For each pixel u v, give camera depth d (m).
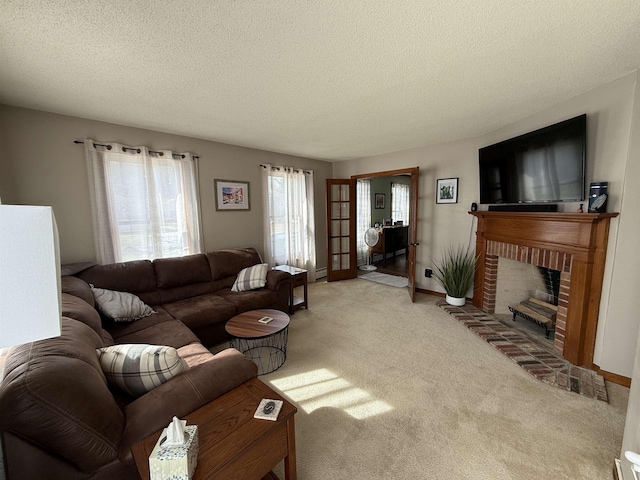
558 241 2.42
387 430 1.67
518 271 3.27
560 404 1.85
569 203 2.39
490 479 1.35
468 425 1.70
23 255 0.57
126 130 2.94
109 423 0.99
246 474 1.03
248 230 4.12
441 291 4.21
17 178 2.38
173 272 2.95
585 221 2.13
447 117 2.80
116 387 1.31
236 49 1.55
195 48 1.54
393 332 3.00
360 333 2.99
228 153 3.81
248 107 2.45
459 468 1.41
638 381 1.24
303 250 4.88
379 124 3.00
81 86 1.99
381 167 4.75
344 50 1.58
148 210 3.06
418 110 2.58
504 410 1.81
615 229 2.04
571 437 1.59
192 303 2.80
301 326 3.19
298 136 3.45
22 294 0.58
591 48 1.60
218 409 1.19
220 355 1.52
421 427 1.69
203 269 3.18
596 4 1.23
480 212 3.35
